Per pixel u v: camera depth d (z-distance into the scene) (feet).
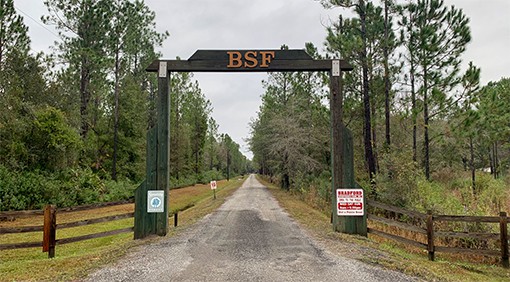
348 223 30.66
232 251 23.20
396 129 86.48
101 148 109.60
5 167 58.39
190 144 185.47
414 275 18.08
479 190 57.62
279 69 31.83
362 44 52.44
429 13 56.49
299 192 80.59
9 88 69.00
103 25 88.69
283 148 94.58
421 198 36.91
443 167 94.89
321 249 23.89
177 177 161.17
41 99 84.69
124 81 108.78
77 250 28.84
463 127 55.83
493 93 55.93
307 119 93.09
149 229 29.35
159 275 17.39
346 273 17.93
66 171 68.23
